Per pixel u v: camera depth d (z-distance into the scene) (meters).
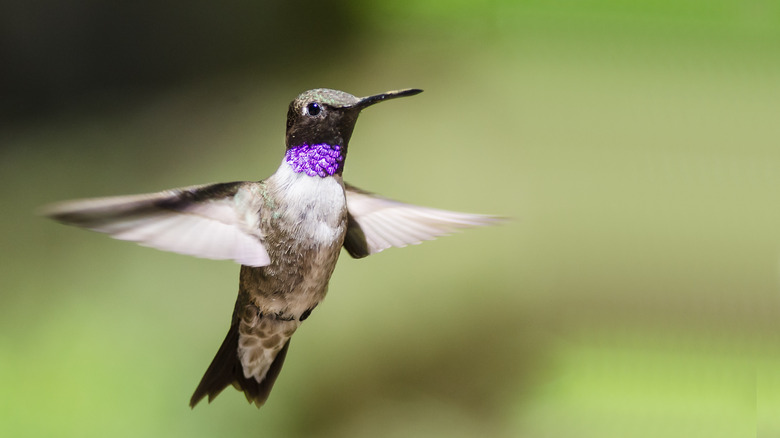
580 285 3.35
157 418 2.89
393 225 2.36
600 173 3.54
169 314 3.19
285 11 4.34
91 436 2.80
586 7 4.07
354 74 4.09
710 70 3.79
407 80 4.02
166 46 4.34
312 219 2.33
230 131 3.88
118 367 2.99
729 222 3.36
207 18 4.37
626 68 3.92
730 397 2.98
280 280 2.33
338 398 3.10
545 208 3.54
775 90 3.64
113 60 4.36
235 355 2.34
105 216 2.30
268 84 4.11
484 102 3.87
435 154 3.66
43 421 2.81
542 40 4.14
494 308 3.30
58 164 3.88
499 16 4.25
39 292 3.27
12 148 4.01
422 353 3.20
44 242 3.46
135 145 3.90
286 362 3.17
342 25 4.29
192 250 2.31
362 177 3.56
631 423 2.93
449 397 3.14
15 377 2.90
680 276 3.34
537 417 3.02
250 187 2.33
